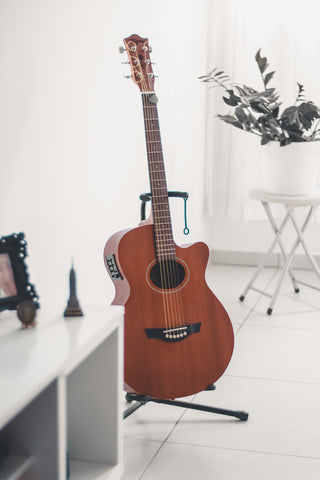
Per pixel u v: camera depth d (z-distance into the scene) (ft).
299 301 12.28
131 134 8.94
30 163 6.03
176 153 11.75
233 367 8.98
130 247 6.71
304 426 7.20
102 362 5.25
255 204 14.60
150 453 6.57
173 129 11.44
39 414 4.04
